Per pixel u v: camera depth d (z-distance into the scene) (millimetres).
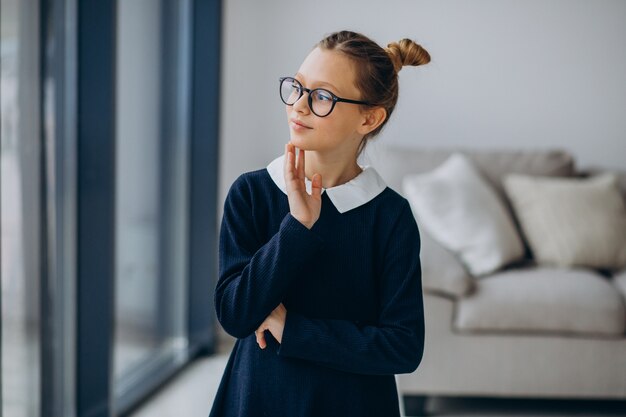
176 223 3629
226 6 4027
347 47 1001
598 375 2848
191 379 3408
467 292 2869
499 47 4047
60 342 2465
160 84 3336
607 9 3996
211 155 3730
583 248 3225
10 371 2195
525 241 3381
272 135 4074
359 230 1047
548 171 3555
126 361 3113
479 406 3072
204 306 3775
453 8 4043
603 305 2826
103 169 2514
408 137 4109
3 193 2109
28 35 2193
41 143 2293
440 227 3166
